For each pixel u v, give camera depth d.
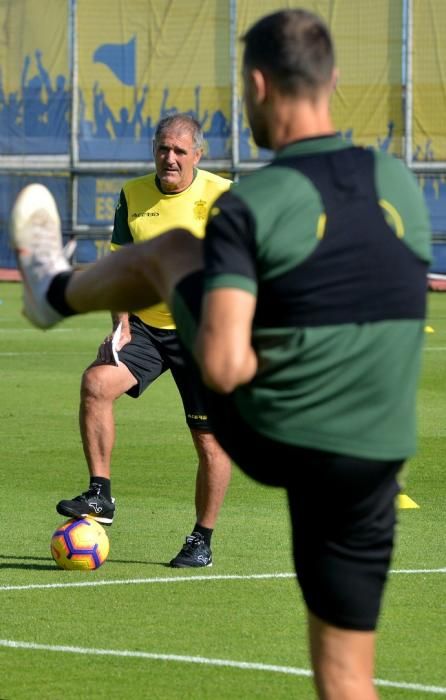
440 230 79.75
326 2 79.81
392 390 8.44
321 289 8.18
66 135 84.56
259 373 8.33
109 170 84.12
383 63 79.50
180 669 13.69
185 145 19.28
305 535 8.91
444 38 78.88
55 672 13.56
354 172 8.39
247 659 14.06
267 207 8.06
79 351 48.78
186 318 8.34
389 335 8.33
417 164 79.62
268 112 8.55
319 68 8.44
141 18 82.88
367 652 9.02
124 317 18.70
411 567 18.34
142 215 19.62
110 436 18.61
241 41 9.05
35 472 25.69
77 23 83.81
